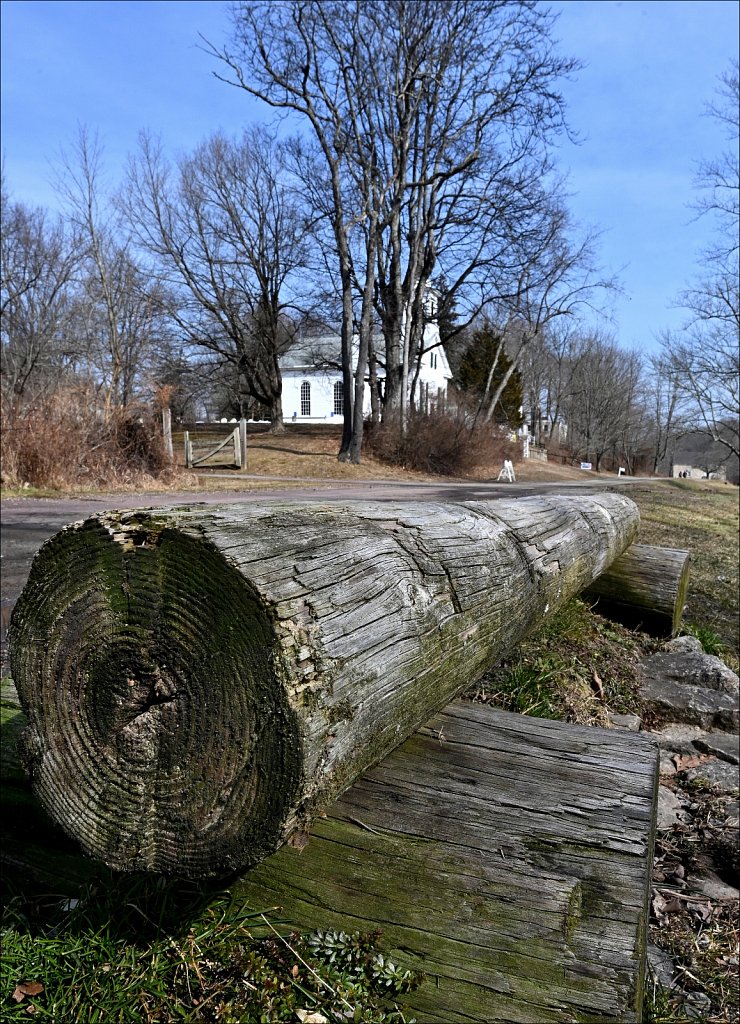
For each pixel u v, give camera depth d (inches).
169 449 711.7
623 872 72.1
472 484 879.1
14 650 64.3
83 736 61.8
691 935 99.1
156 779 59.3
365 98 949.8
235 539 57.6
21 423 599.5
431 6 877.8
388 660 67.9
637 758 88.1
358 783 81.6
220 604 55.4
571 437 2817.4
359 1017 65.7
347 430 1026.7
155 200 1274.6
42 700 63.3
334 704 58.1
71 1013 66.1
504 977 66.7
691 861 115.6
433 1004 66.6
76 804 62.9
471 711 96.0
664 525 479.5
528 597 120.3
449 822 77.2
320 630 57.9
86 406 647.8
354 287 1168.2
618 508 216.1
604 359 2719.0
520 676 140.2
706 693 172.9
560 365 2689.5
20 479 587.2
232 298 1364.4
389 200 1047.6
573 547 153.3
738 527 524.7
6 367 1185.4
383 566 72.8
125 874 77.2
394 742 76.1
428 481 916.6
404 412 1111.6
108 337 1320.1
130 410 676.7
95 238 1187.3
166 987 68.6
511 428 1802.4
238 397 1615.4
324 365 1451.8
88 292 1274.6
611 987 64.6
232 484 715.4
